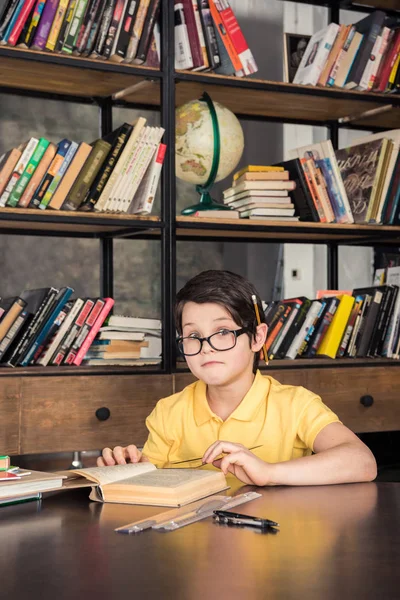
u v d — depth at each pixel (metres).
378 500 1.11
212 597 0.67
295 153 2.98
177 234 2.89
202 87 2.71
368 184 2.86
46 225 2.59
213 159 2.70
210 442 1.49
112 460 1.32
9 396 2.24
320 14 3.96
